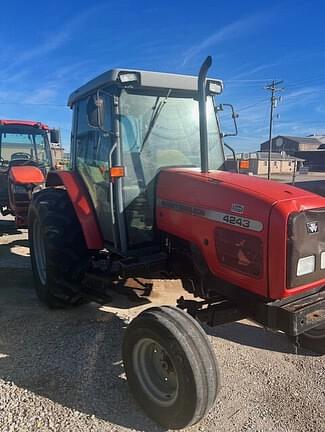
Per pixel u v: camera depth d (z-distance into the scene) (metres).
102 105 3.20
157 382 2.60
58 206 4.07
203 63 2.93
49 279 3.95
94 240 3.83
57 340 3.51
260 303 2.61
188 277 3.26
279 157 64.50
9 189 7.10
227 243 2.74
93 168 3.82
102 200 3.71
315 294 2.64
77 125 4.23
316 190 15.32
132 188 3.45
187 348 2.36
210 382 2.36
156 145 3.54
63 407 2.65
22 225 6.91
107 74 3.31
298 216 2.45
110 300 3.91
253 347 3.46
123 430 2.48
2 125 8.23
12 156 8.28
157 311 2.62
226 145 3.87
